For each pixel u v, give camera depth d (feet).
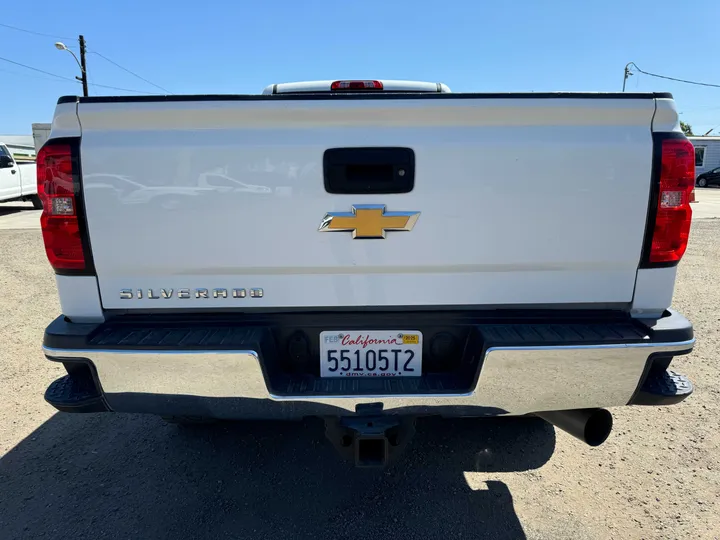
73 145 6.45
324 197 6.53
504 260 6.75
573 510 8.03
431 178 6.52
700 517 7.82
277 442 10.06
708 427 10.42
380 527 7.70
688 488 8.52
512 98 6.41
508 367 6.55
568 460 9.37
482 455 9.54
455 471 9.07
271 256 6.68
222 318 6.95
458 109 6.40
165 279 6.81
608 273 6.89
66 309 6.92
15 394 12.05
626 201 6.64
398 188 6.52
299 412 6.80
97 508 8.13
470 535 7.52
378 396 6.59
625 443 9.89
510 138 6.50
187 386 6.63
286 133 6.47
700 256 29.09
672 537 7.42
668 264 6.89
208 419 9.98
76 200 6.54
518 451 9.68
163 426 10.68
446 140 6.48
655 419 10.77
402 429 7.24
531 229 6.66
